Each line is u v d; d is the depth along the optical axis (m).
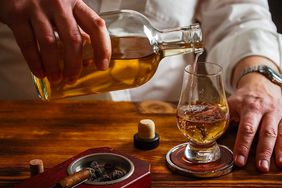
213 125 0.65
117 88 0.66
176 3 1.01
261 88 0.78
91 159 0.64
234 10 0.98
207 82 0.66
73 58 0.58
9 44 1.00
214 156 0.67
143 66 0.65
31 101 0.84
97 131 0.75
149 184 0.62
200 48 0.64
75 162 0.63
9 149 0.70
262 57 0.86
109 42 0.59
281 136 0.70
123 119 0.78
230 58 0.88
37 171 0.64
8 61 1.02
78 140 0.73
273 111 0.74
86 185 0.59
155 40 0.64
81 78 0.63
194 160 0.67
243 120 0.72
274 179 0.64
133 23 0.64
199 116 0.66
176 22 1.02
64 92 0.64
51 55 0.59
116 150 0.68
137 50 0.64
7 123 0.77
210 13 1.02
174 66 1.04
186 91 0.67
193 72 0.68
